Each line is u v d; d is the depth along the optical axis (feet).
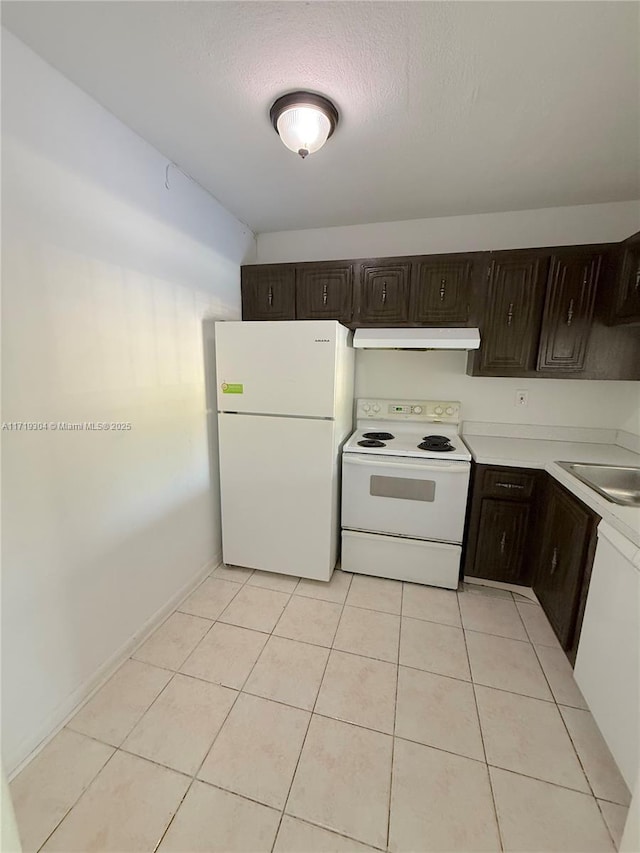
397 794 3.93
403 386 8.71
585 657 4.72
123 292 5.16
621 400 7.57
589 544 4.92
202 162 5.88
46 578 4.35
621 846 3.35
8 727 4.04
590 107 4.46
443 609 6.75
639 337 6.52
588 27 3.38
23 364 3.94
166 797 3.87
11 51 3.60
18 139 3.73
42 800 3.83
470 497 7.18
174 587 6.70
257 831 3.61
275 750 4.34
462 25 3.40
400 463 6.97
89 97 4.43
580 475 5.73
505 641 6.02
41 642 4.33
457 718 4.75
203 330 7.07
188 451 6.85
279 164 5.90
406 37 3.54
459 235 7.94
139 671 5.38
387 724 4.66
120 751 4.30
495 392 8.25
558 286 6.72
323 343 6.59
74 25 3.47
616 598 4.10
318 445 6.91
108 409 5.04
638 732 3.57
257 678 5.29
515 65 3.84
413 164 5.82
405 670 5.45
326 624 6.35
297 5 3.24
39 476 4.19
